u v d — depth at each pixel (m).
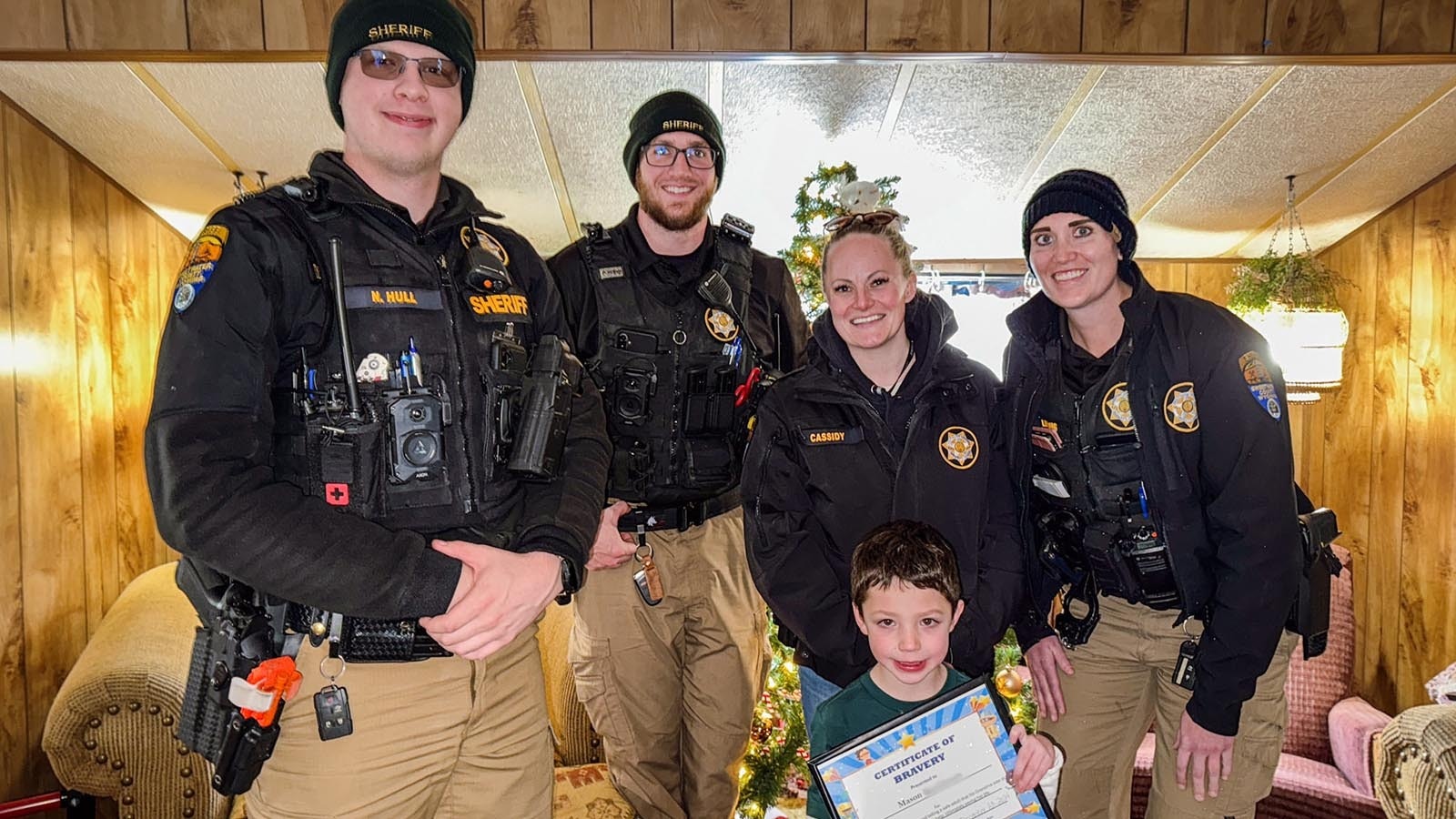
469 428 1.18
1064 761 1.56
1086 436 1.56
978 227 3.21
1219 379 1.47
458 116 1.24
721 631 2.05
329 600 1.03
